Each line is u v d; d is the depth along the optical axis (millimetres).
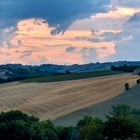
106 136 83062
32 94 184125
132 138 74562
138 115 101312
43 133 111562
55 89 191375
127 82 189000
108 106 146250
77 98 167875
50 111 151125
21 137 110812
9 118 124188
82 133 92875
